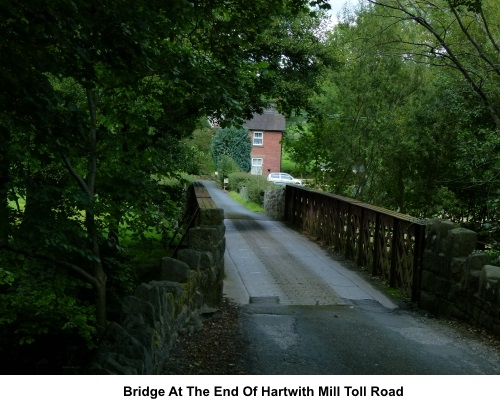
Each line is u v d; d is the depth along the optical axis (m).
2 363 7.32
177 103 7.74
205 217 8.44
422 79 16.56
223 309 7.62
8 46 4.42
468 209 15.97
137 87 6.49
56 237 5.76
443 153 15.85
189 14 5.74
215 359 5.32
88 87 5.24
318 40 14.64
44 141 4.89
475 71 14.26
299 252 12.76
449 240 7.74
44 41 4.60
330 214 13.72
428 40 16.34
